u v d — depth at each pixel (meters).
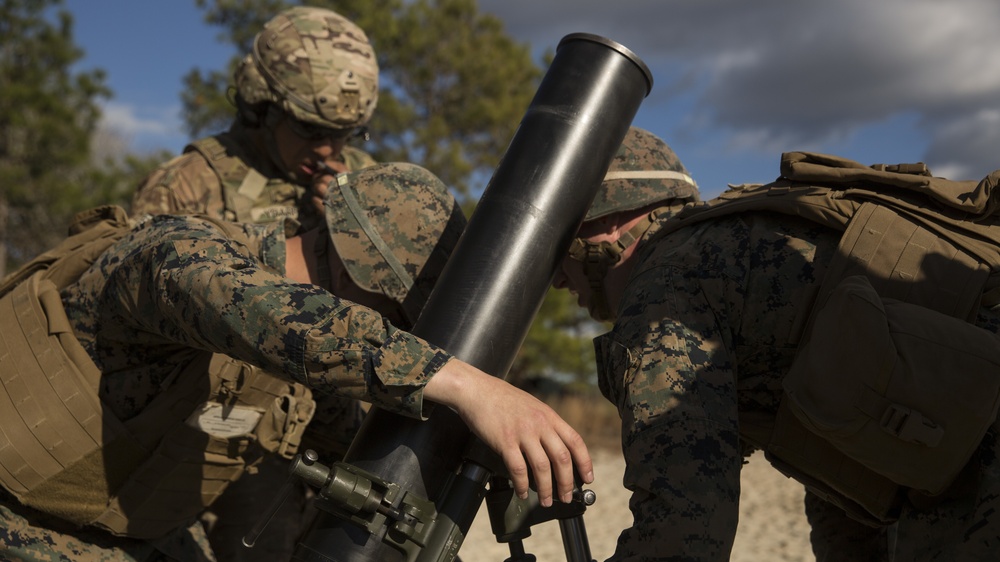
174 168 3.41
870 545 2.14
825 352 1.49
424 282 1.88
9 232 15.70
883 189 1.67
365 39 3.57
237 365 1.88
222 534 2.72
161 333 1.67
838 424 1.47
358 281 1.85
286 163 3.43
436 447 1.60
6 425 1.73
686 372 1.53
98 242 1.87
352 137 3.67
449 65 14.52
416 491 1.58
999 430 1.47
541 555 4.98
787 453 1.64
